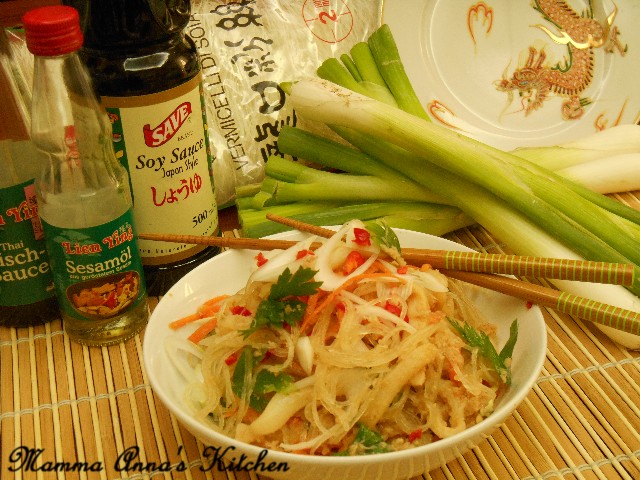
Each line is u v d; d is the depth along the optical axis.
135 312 0.38
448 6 0.53
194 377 0.33
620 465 0.32
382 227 0.34
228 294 0.37
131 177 0.37
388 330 0.31
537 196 0.41
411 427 0.31
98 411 0.34
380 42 0.50
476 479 0.31
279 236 0.38
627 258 0.40
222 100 0.46
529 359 0.31
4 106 0.34
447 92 0.53
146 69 0.34
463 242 0.46
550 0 0.53
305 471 0.27
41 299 0.38
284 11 0.48
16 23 0.34
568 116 0.53
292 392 0.30
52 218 0.33
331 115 0.44
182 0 0.35
